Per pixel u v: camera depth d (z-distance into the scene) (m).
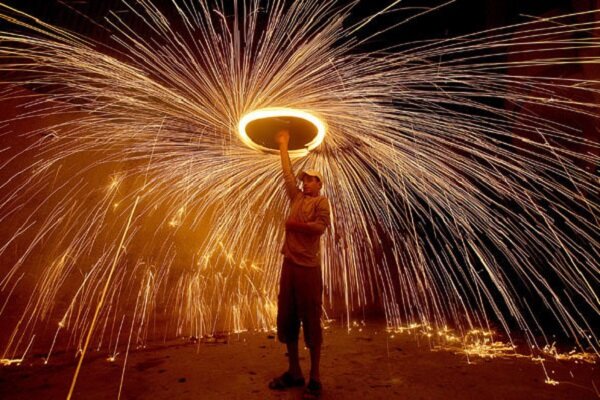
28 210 3.34
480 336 4.39
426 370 3.07
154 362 3.16
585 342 4.05
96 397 2.43
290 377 2.60
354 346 3.86
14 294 3.19
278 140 2.82
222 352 3.48
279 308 2.62
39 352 3.22
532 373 3.02
